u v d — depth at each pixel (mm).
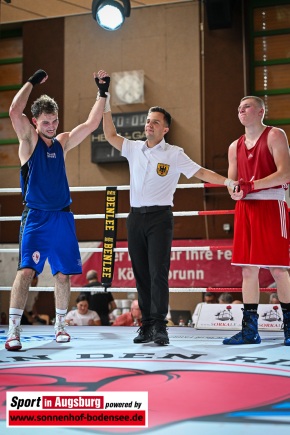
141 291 2986
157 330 2795
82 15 8812
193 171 2953
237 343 2826
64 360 2236
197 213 3549
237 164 3047
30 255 2689
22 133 2715
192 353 2430
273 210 2877
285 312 2879
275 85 8312
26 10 7750
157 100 8422
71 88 8758
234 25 8273
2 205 8898
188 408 1455
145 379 1819
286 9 8359
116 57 8648
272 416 1372
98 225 8484
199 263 7449
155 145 2984
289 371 1966
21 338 3061
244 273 2930
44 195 2752
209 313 3697
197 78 8312
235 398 1562
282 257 2848
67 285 2896
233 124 8133
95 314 5336
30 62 8945
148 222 2930
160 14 8539
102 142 8398
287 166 2824
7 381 1798
